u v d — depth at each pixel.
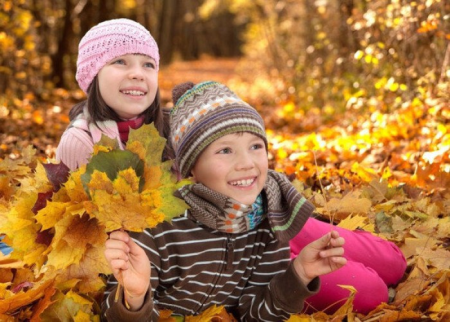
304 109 9.23
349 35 7.84
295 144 5.34
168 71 24.67
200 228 2.29
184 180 1.97
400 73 6.56
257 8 14.66
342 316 2.40
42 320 2.18
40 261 2.03
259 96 13.12
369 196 3.69
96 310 2.27
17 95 10.16
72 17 13.01
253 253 2.39
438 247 3.05
